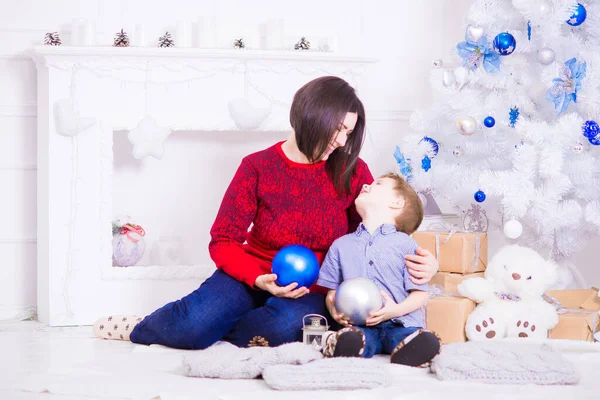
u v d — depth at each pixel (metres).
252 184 2.30
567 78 2.51
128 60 2.90
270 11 3.34
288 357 1.80
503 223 2.94
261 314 2.21
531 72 2.70
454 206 2.91
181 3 3.26
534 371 1.78
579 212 2.55
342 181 2.29
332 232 2.29
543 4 2.53
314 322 2.09
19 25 3.13
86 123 2.84
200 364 1.84
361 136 2.26
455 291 2.49
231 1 3.30
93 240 2.88
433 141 2.83
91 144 2.87
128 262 3.01
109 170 2.89
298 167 2.30
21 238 3.13
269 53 2.97
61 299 2.86
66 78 2.86
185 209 3.30
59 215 2.86
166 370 1.96
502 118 2.71
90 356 2.20
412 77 3.50
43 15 3.15
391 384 1.76
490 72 2.69
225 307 2.23
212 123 2.97
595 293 2.57
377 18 3.46
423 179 2.82
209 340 2.24
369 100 3.46
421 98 3.51
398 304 2.09
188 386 1.76
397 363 1.93
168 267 2.95
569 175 2.57
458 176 2.78
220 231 2.31
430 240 2.55
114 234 2.99
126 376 1.87
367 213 2.27
